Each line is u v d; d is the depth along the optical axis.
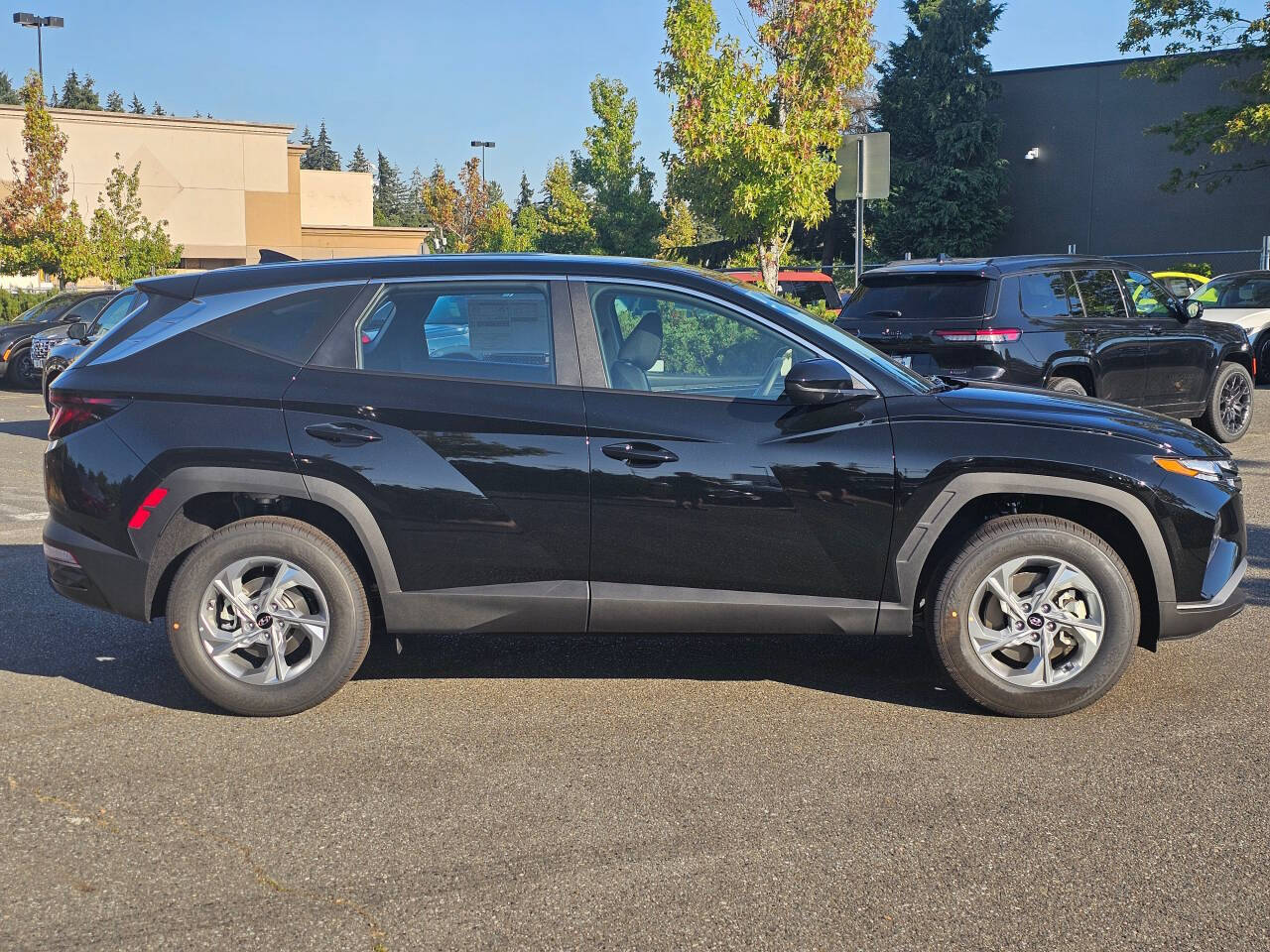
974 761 4.00
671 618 4.39
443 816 3.59
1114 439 4.33
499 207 53.66
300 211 45.91
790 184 13.58
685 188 14.45
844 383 4.18
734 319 4.48
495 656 5.23
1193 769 3.91
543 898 3.09
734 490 4.30
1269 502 8.34
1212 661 5.02
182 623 4.38
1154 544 4.32
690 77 13.56
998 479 4.29
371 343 4.46
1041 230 40.22
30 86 31.31
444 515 4.33
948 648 4.36
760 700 4.63
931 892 3.12
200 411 4.38
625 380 4.41
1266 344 16.31
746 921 2.97
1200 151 36.41
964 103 40.56
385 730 4.33
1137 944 2.86
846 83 13.80
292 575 4.39
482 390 4.38
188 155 42.78
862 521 4.32
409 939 2.90
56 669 5.05
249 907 3.05
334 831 3.50
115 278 32.16
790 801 3.68
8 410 16.08
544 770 3.95
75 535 4.47
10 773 3.94
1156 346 10.08
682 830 3.49
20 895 3.12
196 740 4.24
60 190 31.81
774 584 4.39
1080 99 38.91
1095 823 3.51
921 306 9.27
